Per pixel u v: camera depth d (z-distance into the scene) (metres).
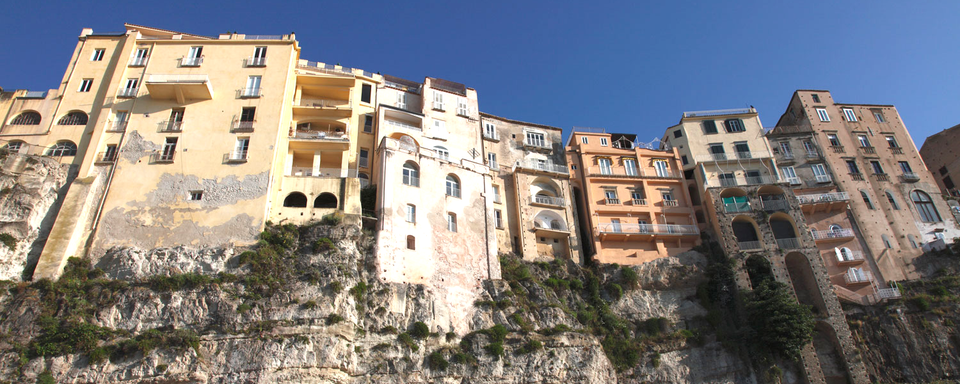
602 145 66.31
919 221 61.38
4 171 43.34
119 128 48.28
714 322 52.38
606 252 58.06
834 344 50.97
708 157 65.56
